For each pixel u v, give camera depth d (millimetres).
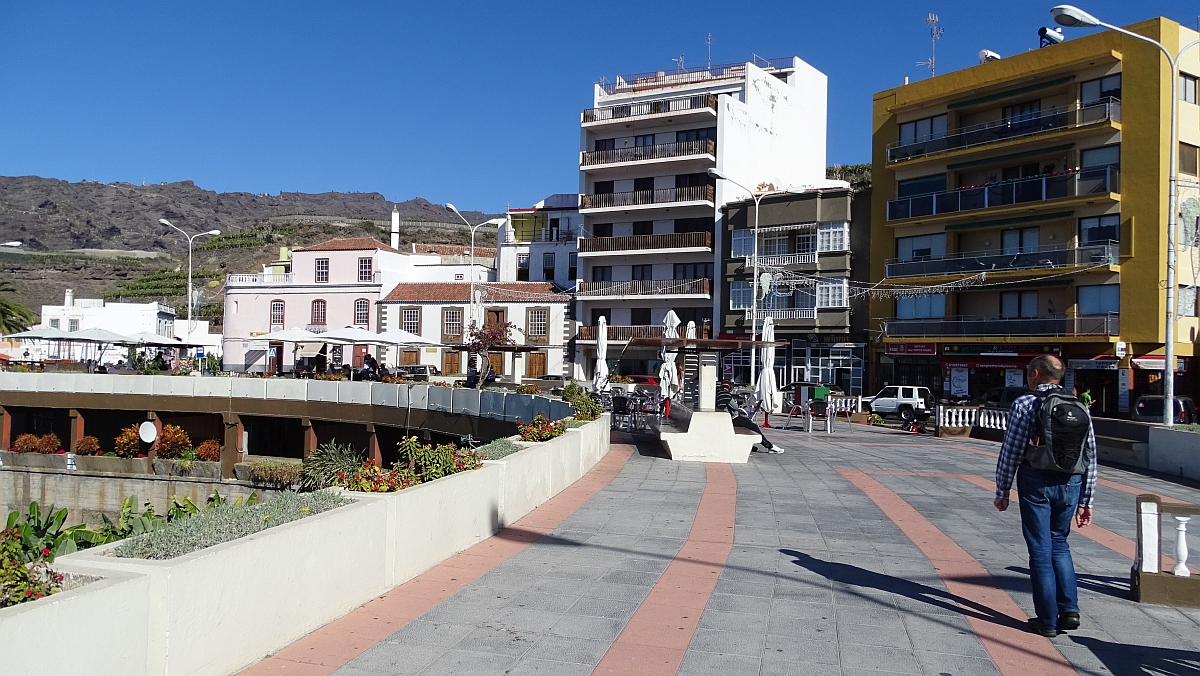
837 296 47625
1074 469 6164
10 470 34781
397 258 63812
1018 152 40969
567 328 58281
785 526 10477
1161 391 36219
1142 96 37000
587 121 60969
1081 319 38062
